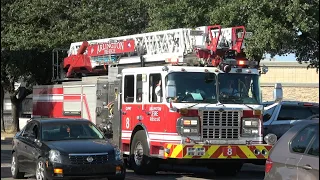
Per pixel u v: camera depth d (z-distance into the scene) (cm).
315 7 2161
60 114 2177
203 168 1983
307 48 2408
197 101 1543
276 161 941
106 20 3347
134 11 3431
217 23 2305
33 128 1561
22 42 3159
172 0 2536
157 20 2570
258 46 2114
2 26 3259
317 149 877
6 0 3281
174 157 1508
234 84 1588
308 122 927
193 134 1527
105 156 1405
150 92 1614
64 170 1366
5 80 3734
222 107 1548
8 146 2956
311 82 3931
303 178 881
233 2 2258
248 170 1953
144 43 1853
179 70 1548
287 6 2119
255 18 2161
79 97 2038
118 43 1961
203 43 1631
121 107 1752
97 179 1538
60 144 1425
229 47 1627
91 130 1551
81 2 3350
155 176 1656
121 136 1753
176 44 1702
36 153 1451
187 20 2428
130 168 1747
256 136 1579
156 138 1582
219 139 1545
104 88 1902
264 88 3884
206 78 1561
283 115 1748
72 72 2283
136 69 1680
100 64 2091
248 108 1573
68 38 3155
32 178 1616
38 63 3403
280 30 2131
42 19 3297
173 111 1523
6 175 1705
